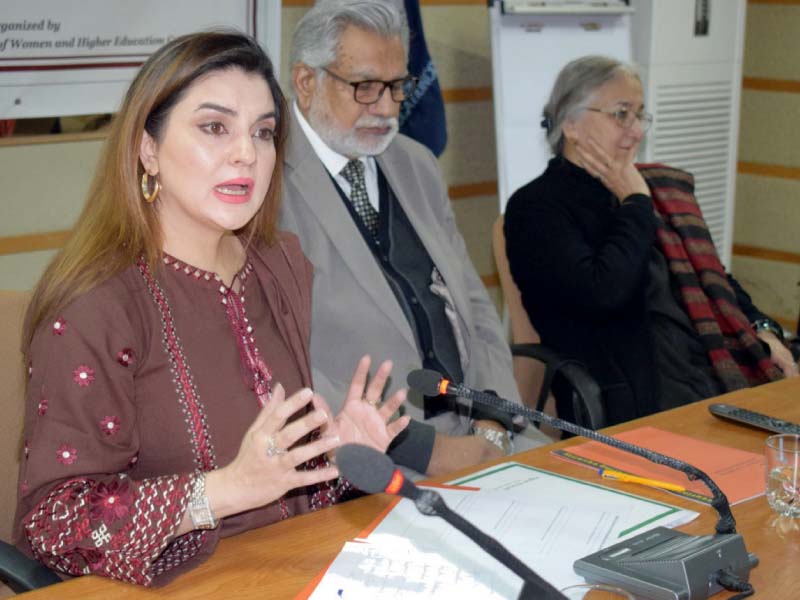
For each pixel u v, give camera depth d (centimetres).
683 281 287
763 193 464
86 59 286
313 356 224
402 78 237
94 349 148
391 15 234
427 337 241
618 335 277
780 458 156
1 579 150
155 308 158
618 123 280
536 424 277
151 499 140
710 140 405
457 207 389
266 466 137
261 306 175
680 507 158
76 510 140
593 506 157
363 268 228
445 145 345
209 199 156
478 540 109
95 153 296
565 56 350
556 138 290
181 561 142
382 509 158
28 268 294
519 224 279
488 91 388
